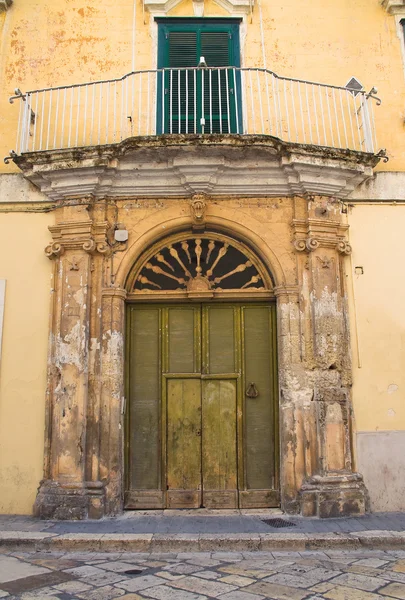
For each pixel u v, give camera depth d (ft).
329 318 25.30
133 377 25.85
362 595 14.92
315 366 24.81
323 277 25.61
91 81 28.58
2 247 26.35
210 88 26.86
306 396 24.66
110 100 28.22
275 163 25.70
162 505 24.82
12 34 29.12
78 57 28.81
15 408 25.00
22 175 26.89
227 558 18.81
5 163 27.22
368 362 25.71
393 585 15.78
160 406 25.66
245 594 15.03
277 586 15.72
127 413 25.52
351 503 23.45
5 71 28.73
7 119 28.32
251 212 26.27
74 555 19.34
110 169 25.45
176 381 25.94
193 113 28.40
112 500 23.67
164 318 26.32
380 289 26.35
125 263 25.63
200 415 25.68
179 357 26.07
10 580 16.40
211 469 25.23
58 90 28.37
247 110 28.25
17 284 26.04
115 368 24.79
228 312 26.48
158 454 25.32
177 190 26.12
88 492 23.41
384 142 28.45
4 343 25.55
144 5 29.27
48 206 26.68
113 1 29.60
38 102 28.22
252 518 23.17
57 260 25.89
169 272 26.68
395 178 27.40
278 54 29.17
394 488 24.71
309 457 24.08
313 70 29.07
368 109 28.58
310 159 25.36
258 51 29.14
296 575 16.79
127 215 26.17
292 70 29.01
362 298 26.21
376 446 24.99
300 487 23.91
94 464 23.91
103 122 27.84
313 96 28.27
